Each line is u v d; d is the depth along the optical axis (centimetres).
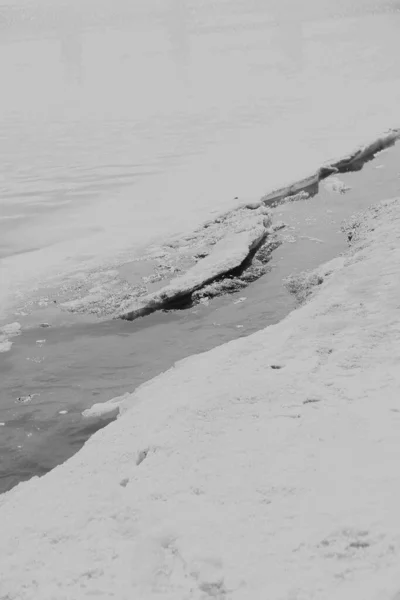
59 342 1132
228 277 1330
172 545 462
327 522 441
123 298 1280
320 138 2361
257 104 3045
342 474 495
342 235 1507
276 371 741
